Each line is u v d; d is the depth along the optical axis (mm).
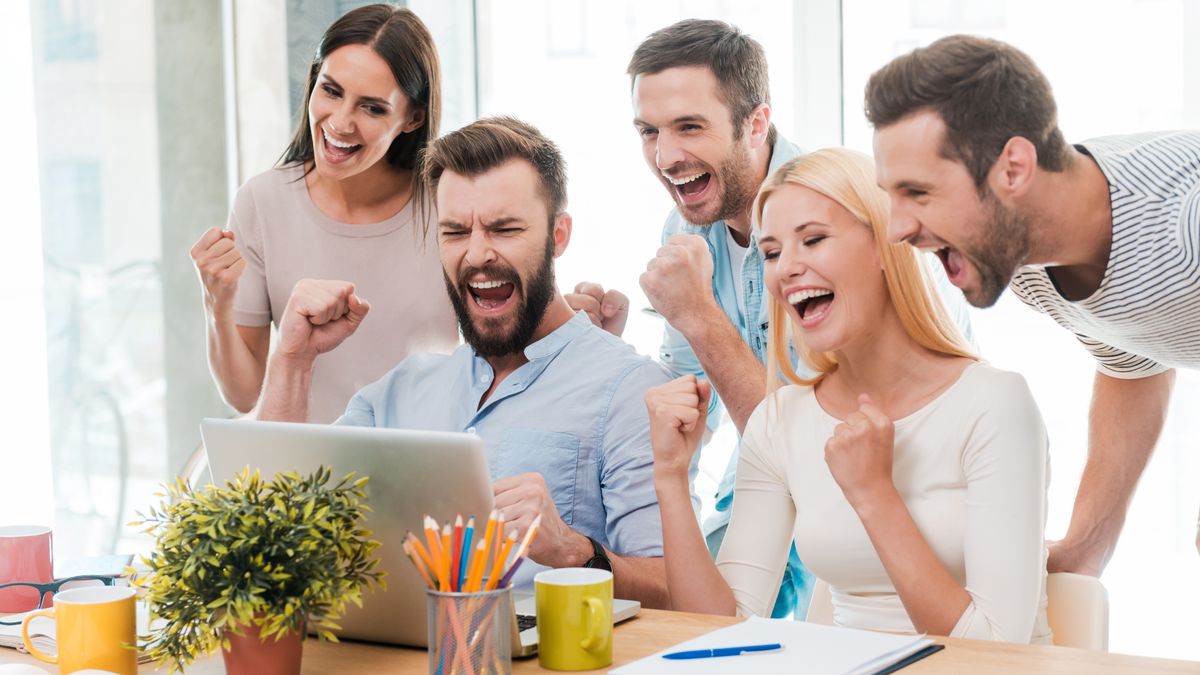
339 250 2334
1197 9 2197
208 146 3018
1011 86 1319
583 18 2801
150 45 2980
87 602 1242
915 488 1537
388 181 2318
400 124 2252
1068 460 2357
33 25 2902
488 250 1797
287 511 1208
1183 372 2240
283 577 1182
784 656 1193
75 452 2992
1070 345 2342
